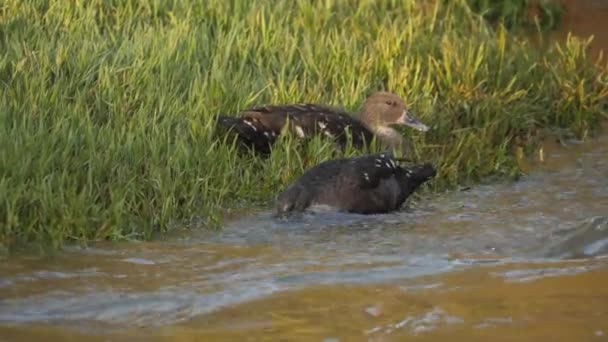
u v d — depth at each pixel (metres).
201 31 47.34
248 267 32.22
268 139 40.00
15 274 31.36
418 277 31.11
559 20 58.25
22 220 34.16
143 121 39.62
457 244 34.81
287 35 47.72
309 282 30.80
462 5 56.47
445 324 27.81
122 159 37.62
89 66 42.81
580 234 34.38
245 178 38.50
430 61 47.78
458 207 38.69
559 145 45.50
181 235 35.09
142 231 34.91
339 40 48.16
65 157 36.75
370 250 34.06
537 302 29.11
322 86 44.75
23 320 28.25
